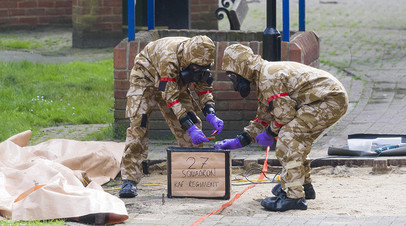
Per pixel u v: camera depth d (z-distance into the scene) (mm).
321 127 15969
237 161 21562
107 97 32156
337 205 16625
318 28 52219
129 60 24422
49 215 15039
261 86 15672
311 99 15703
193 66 16531
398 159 20484
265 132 16328
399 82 34406
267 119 16766
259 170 21078
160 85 16953
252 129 16922
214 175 17500
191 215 15828
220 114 24297
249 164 21344
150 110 18203
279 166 21375
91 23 49250
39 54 45531
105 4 49375
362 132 24812
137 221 15266
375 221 14344
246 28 52219
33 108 29562
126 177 18219
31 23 56438
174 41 17203
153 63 17438
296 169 16141
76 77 36906
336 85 15789
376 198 17203
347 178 19703
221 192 17484
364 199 17141
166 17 40594
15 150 20547
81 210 15008
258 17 57062
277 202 16281
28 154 20656
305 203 16281
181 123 17078
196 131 16922
